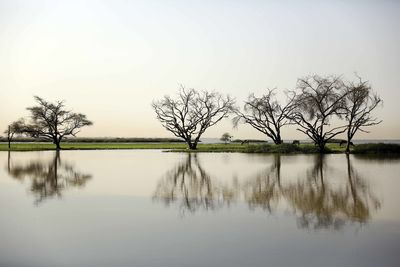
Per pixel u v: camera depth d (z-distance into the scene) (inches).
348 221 396.2
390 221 395.9
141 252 299.9
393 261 279.9
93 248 309.4
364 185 677.3
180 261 281.3
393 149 1830.7
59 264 277.0
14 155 1790.1
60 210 451.5
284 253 296.7
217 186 666.8
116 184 694.5
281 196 556.4
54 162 1300.4
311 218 410.3
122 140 5241.1
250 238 334.6
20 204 490.0
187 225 378.6
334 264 275.3
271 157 1577.3
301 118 1910.7
